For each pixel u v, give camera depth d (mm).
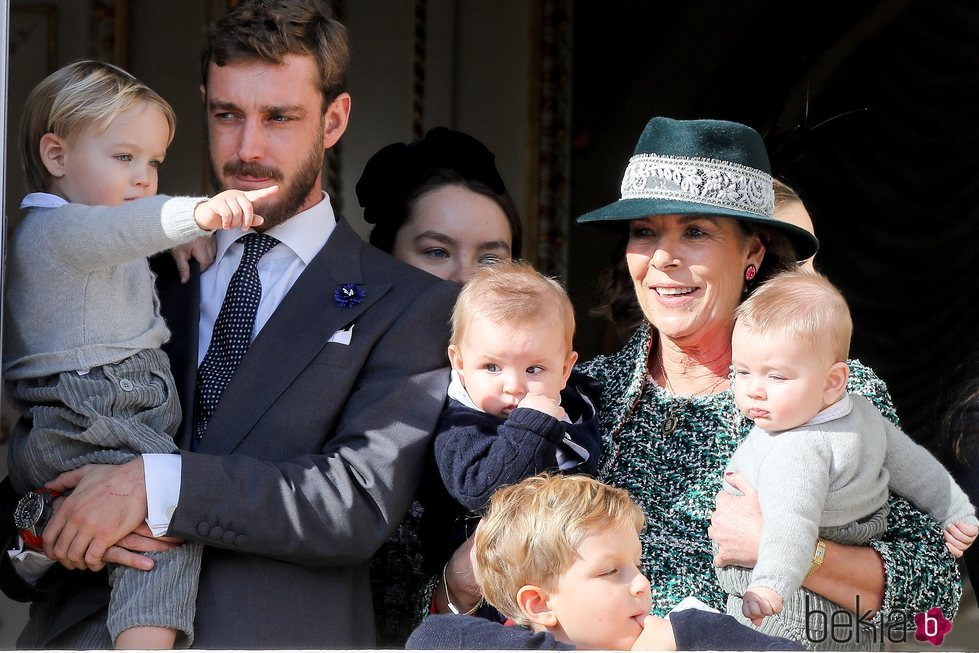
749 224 13719
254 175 13258
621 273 15102
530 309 12727
